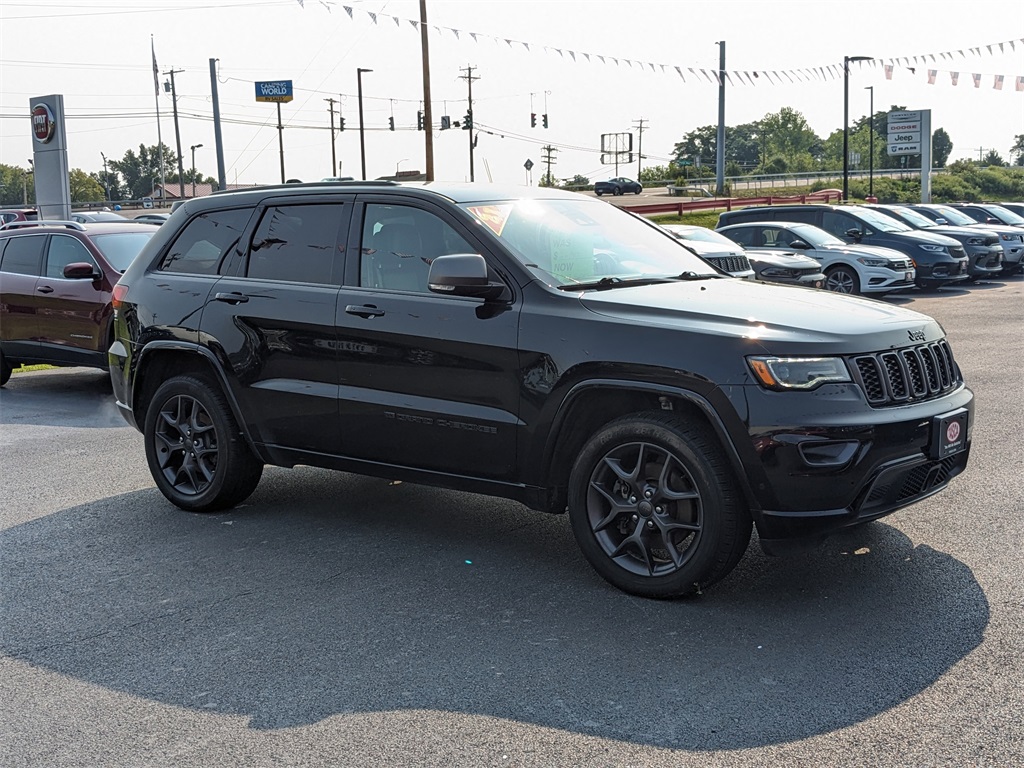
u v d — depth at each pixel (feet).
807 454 13.19
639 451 14.39
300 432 17.78
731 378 13.42
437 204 16.60
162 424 19.97
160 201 246.88
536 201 17.76
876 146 372.79
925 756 10.00
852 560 15.81
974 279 73.72
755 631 13.23
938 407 14.26
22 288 36.63
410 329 16.15
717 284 16.61
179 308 19.30
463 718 11.12
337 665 12.59
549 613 14.08
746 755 10.14
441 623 13.83
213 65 154.51
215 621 14.14
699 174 329.72
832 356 13.42
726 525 13.71
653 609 14.12
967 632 12.97
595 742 10.52
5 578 16.20
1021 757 9.93
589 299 14.99
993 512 18.03
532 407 15.03
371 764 10.22
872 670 11.96
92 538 18.21
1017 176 274.16
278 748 10.61
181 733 11.00
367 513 19.31
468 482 16.05
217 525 18.80
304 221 18.17
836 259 58.13
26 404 34.09
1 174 483.10
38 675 12.57
